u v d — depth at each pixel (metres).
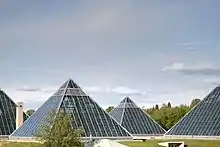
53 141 95.25
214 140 140.00
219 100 153.50
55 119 100.06
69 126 98.31
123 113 168.25
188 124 150.50
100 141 81.12
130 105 172.75
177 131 150.62
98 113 139.00
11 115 156.25
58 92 144.75
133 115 168.00
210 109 151.62
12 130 151.00
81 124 132.75
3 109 157.12
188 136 146.38
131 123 163.75
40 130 104.12
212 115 148.88
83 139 127.44
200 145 131.75
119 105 175.25
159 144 129.62
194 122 149.88
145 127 163.38
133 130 160.75
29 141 128.75
